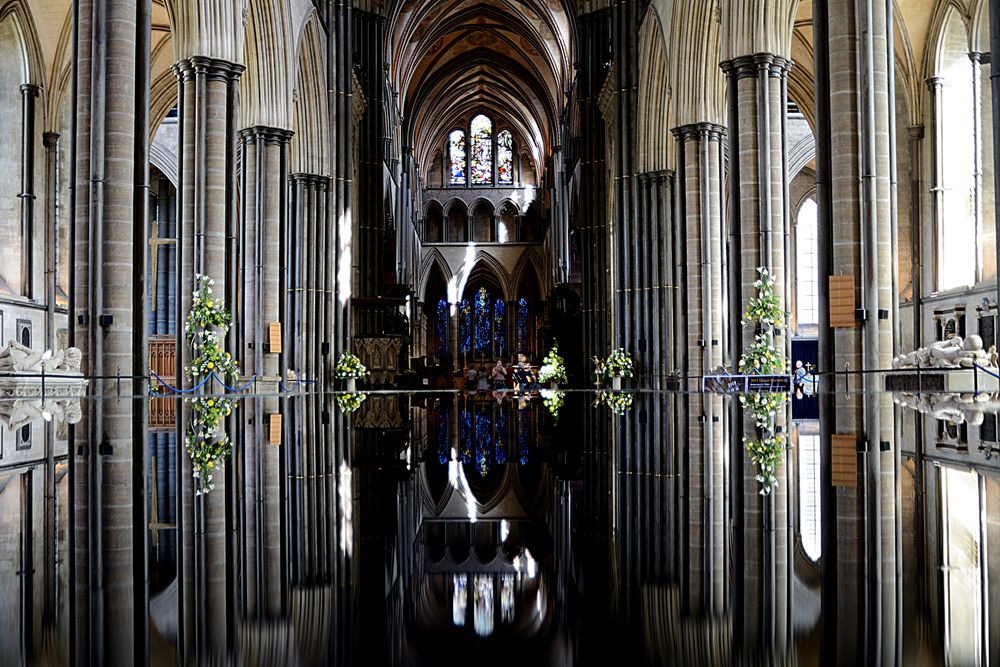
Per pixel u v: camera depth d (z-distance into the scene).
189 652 2.72
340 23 33.41
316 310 31.89
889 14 15.89
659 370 32.12
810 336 46.72
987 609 3.22
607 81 35.69
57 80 31.22
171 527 5.31
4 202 30.03
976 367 15.62
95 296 15.88
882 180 15.81
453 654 2.69
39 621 3.11
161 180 46.56
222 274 20.36
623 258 33.44
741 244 20.58
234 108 20.81
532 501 6.87
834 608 3.28
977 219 28.27
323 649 2.77
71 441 9.15
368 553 4.68
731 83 20.86
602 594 3.64
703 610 3.33
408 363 42.16
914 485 6.50
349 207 33.38
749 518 5.64
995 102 11.66
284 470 8.62
